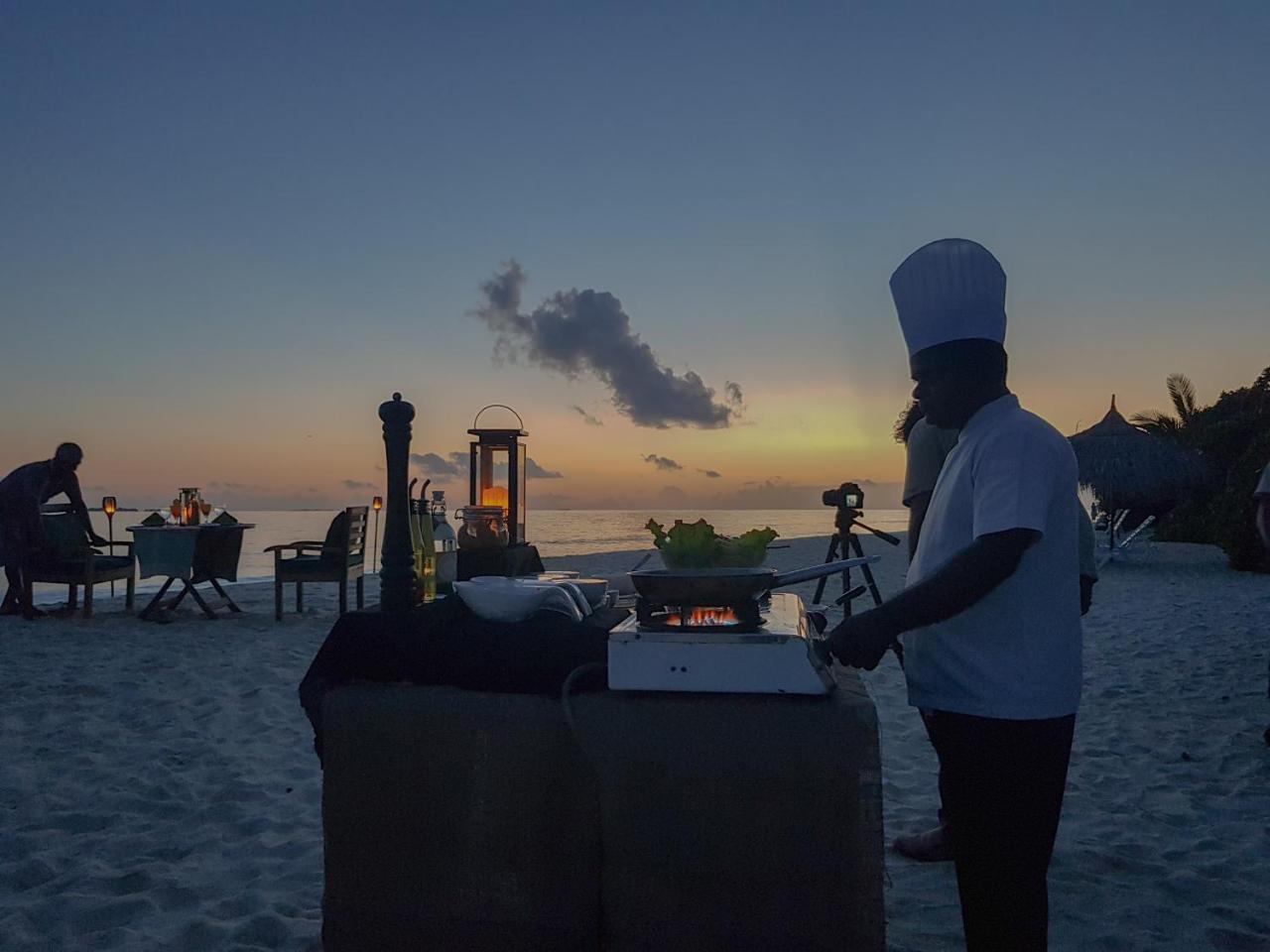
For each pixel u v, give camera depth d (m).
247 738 4.44
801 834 1.46
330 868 1.65
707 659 1.51
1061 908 2.65
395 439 1.80
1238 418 21.03
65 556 8.54
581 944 1.55
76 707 5.02
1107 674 6.09
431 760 1.61
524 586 1.69
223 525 8.60
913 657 1.80
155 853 3.02
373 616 1.71
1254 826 3.31
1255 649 7.00
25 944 2.38
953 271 1.72
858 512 7.92
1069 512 1.68
